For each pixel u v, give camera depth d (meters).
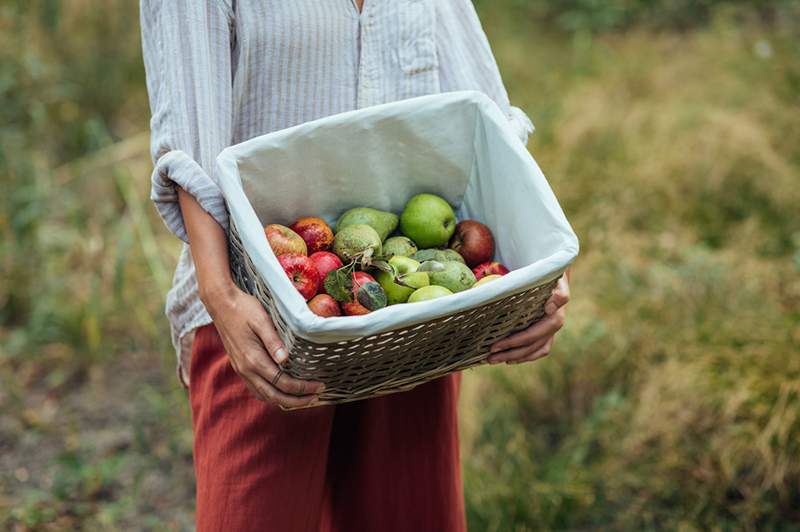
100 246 3.00
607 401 2.41
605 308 2.72
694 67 4.17
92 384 2.73
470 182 1.38
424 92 1.36
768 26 4.56
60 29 4.09
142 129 3.91
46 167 3.53
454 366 1.27
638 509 2.20
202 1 1.24
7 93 3.81
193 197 1.24
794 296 2.77
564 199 3.29
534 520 2.15
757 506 2.15
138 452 2.46
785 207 3.24
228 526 1.34
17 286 2.94
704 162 3.38
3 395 2.67
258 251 1.09
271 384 1.18
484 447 2.36
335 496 1.59
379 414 1.50
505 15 4.83
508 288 1.08
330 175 1.31
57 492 2.29
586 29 4.72
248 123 1.33
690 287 2.75
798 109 3.75
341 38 1.32
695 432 2.33
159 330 2.87
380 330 1.04
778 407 2.26
